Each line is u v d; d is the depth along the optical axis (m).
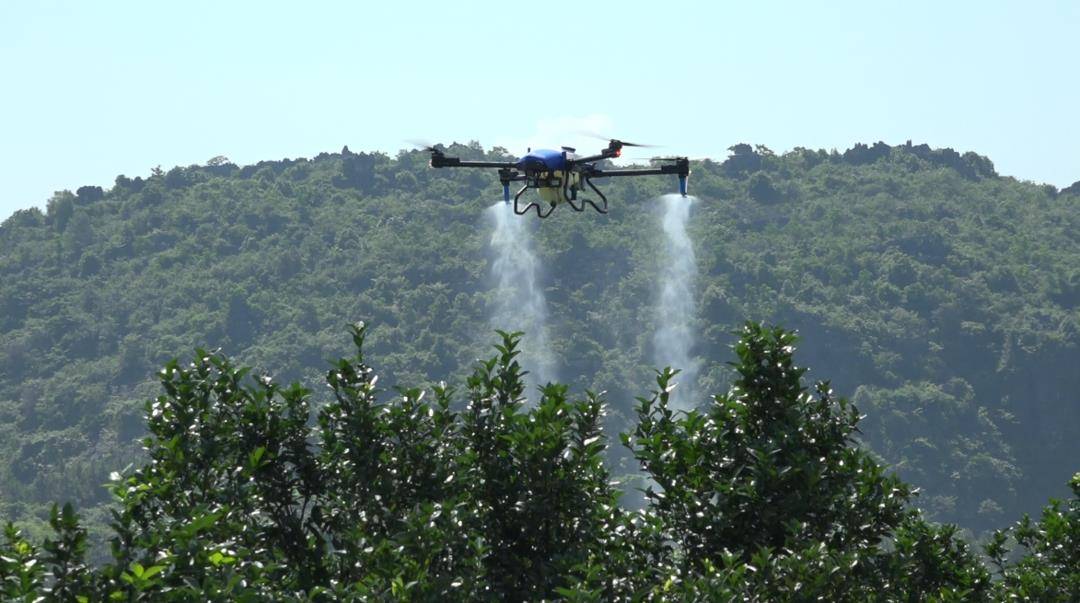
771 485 31.84
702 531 32.06
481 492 31.17
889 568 33.50
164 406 32.12
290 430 32.41
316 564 30.44
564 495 30.83
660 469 32.88
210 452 31.16
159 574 24.06
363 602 25.36
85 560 25.22
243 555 27.05
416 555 27.66
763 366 34.00
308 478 31.91
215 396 33.03
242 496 30.55
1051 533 43.12
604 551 31.41
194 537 24.81
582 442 31.95
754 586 28.14
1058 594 39.44
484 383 33.09
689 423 33.53
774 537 31.98
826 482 32.28
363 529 30.64
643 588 29.34
